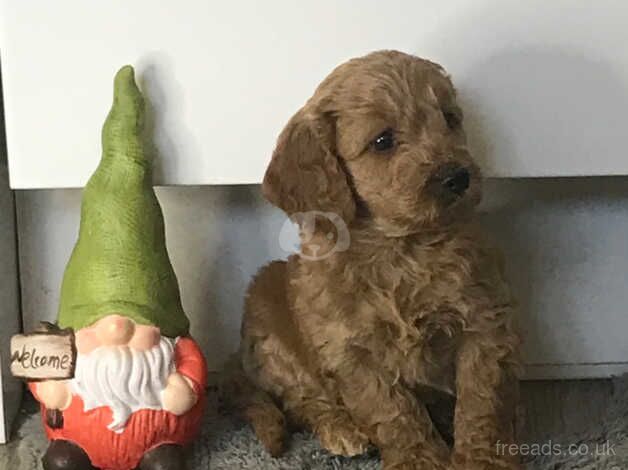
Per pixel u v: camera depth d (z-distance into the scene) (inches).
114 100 48.9
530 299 63.4
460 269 48.6
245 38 48.9
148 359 48.9
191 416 50.7
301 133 47.9
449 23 49.4
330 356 49.7
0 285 57.6
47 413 49.9
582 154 51.3
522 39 49.8
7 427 56.4
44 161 50.1
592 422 56.9
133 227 50.0
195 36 48.8
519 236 62.6
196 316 63.2
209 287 62.9
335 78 47.7
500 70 50.1
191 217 61.8
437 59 49.9
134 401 48.8
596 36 49.8
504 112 50.6
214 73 49.3
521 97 50.5
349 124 47.0
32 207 61.1
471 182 45.9
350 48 49.4
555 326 63.9
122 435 49.0
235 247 62.4
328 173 47.8
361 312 48.8
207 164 50.5
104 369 48.1
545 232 62.6
